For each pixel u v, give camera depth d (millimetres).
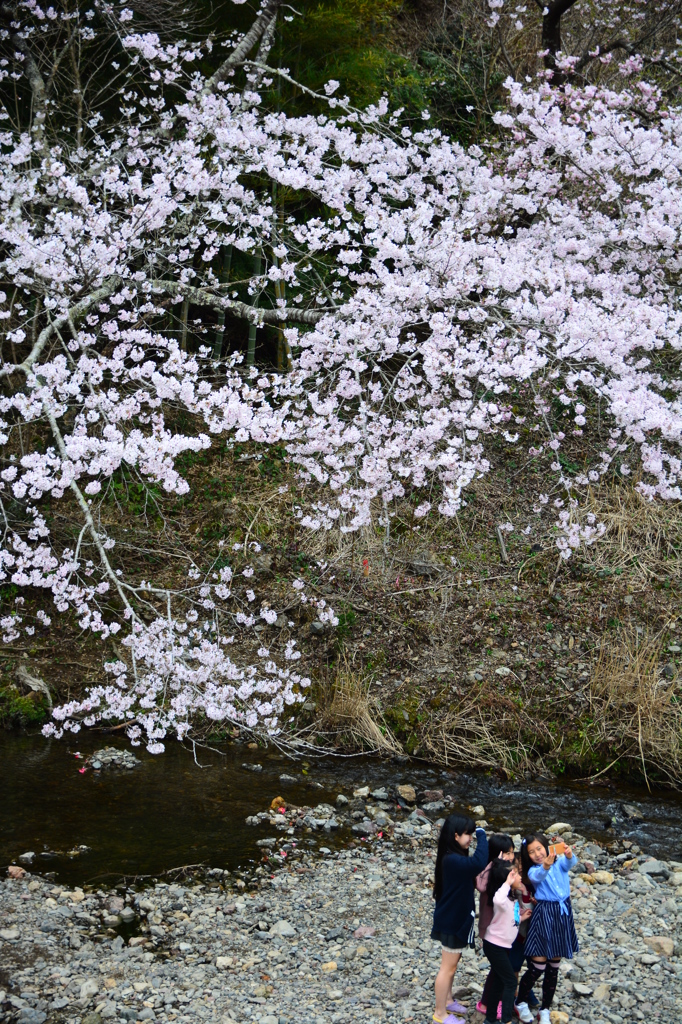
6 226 8164
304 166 10086
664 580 10469
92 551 10617
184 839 6938
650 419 7422
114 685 9352
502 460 12094
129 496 11539
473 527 11289
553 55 11812
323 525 10000
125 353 8453
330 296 8742
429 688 9391
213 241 9758
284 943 5574
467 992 4977
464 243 8359
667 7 13602
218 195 9906
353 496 9641
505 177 9508
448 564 10820
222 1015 4785
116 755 8414
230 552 10852
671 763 8539
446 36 16156
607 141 8672
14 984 4996
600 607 10164
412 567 10766
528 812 7809
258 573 10656
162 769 8266
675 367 11031
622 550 10805
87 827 7027
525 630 9969
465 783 8344
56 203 9594
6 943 5395
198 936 5625
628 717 8922
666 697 8930
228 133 8594
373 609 10242
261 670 9578
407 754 8867
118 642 9945
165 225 10086
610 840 7320
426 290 7723
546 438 12180
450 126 14852
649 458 8289
